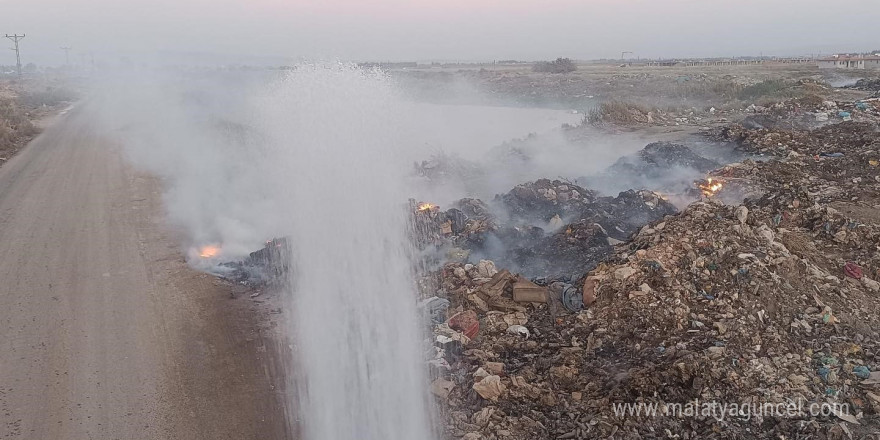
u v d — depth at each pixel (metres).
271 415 6.80
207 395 7.20
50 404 7.03
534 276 10.45
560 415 6.51
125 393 7.25
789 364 7.03
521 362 7.63
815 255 9.73
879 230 10.62
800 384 6.71
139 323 9.05
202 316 9.27
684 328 7.82
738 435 6.01
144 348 8.32
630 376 6.91
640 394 6.67
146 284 10.51
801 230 11.05
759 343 7.38
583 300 8.81
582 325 8.25
